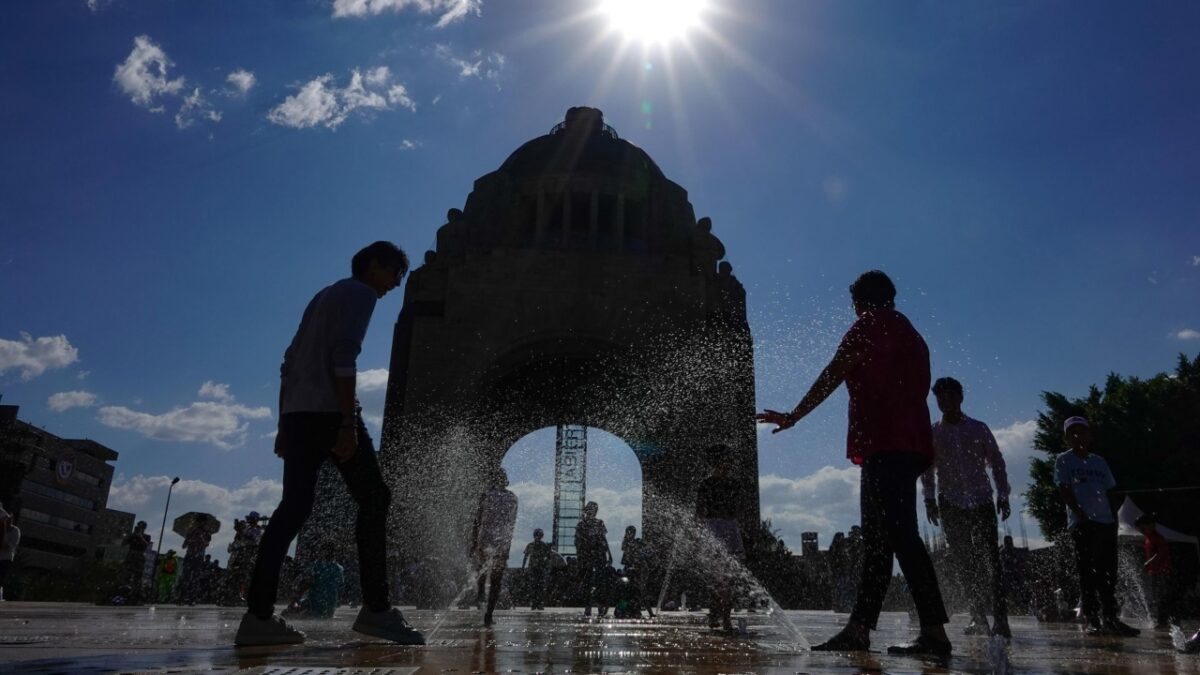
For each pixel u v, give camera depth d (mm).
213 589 18609
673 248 36844
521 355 31906
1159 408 27875
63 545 81000
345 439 4285
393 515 27094
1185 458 26766
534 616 11945
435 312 32750
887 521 4250
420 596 24938
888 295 4852
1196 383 28016
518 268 32406
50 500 79250
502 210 36812
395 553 25938
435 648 3727
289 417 4340
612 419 32781
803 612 20156
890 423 4379
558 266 32531
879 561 4402
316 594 10453
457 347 31047
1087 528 7211
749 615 10461
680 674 2555
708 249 34188
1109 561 7133
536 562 18125
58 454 80438
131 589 17656
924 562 4148
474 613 13766
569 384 35281
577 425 34781
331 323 4430
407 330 32844
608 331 31641
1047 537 28984
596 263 32688
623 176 37719
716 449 7543
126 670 2445
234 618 8414
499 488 8961
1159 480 26828
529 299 31953
